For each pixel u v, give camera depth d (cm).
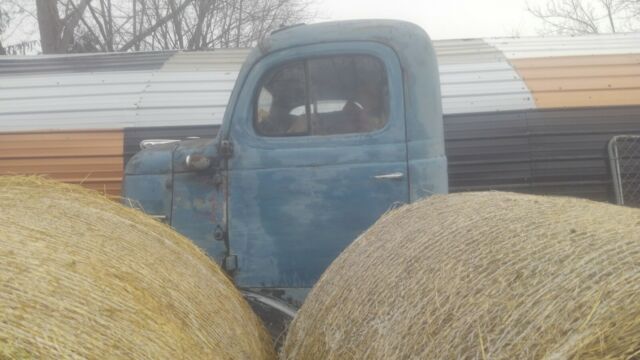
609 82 594
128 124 639
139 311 235
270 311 437
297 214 443
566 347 192
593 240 232
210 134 627
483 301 233
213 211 449
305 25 458
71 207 290
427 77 445
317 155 444
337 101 450
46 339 197
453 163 577
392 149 441
